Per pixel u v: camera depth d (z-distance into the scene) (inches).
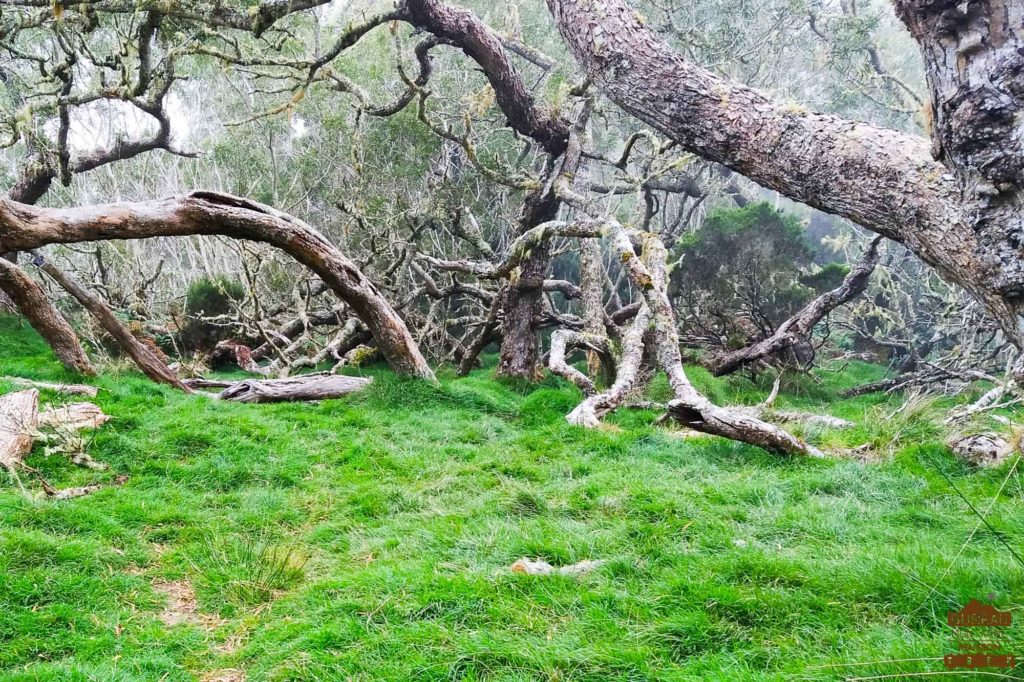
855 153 126.8
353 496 255.6
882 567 159.9
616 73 154.9
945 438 291.3
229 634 167.0
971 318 597.9
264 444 311.7
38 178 677.9
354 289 409.7
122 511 233.9
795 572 163.6
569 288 635.5
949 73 105.3
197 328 653.3
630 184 637.9
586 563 180.5
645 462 283.6
